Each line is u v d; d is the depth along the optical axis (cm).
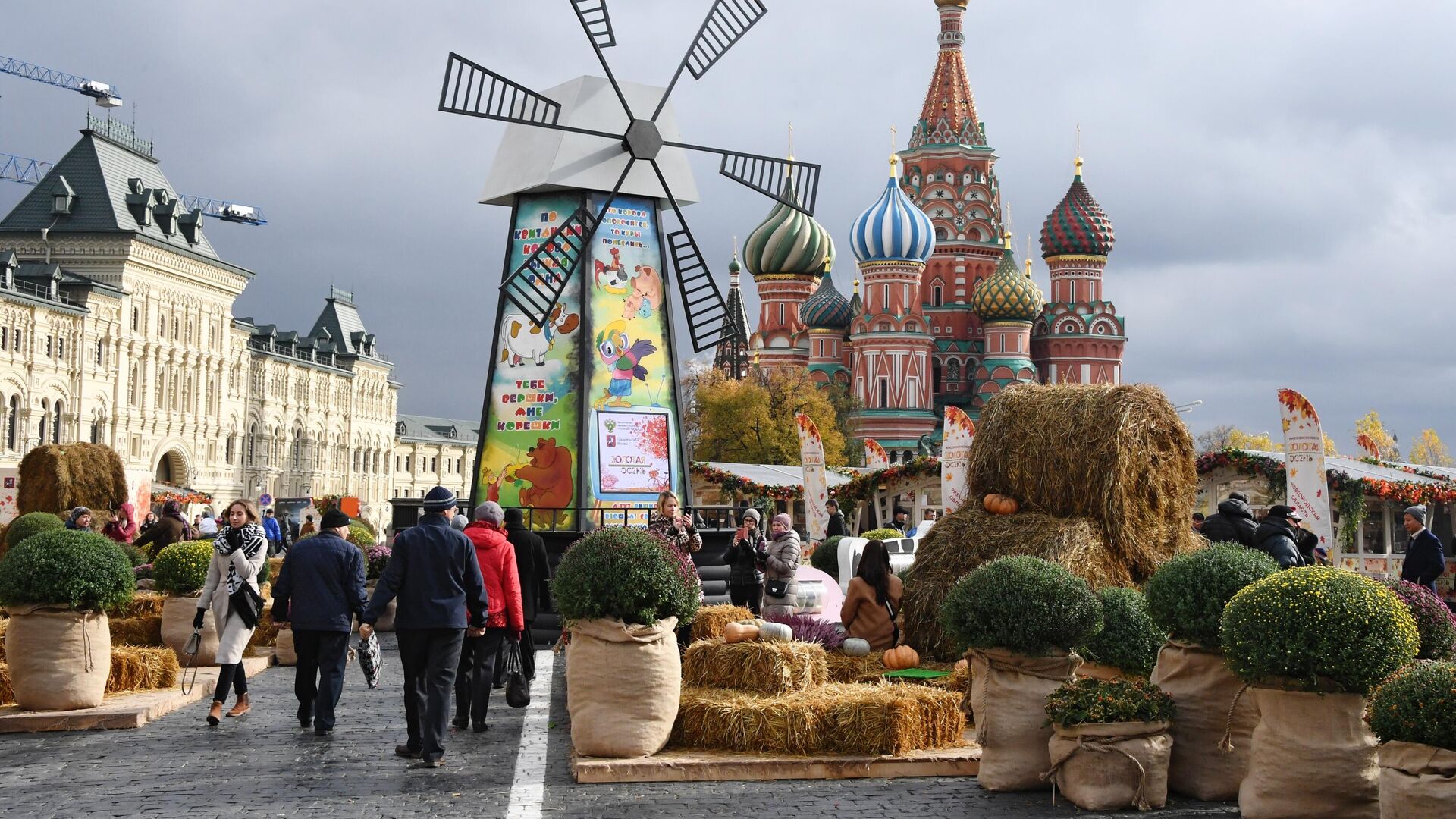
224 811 951
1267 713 925
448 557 1130
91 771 1080
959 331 11906
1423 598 1110
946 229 12000
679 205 2417
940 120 12138
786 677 1155
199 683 1539
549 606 2042
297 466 12194
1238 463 3241
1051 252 11925
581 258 2294
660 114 2394
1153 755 966
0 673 1330
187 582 1664
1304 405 2178
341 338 13788
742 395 8475
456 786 1038
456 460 16625
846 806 973
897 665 1401
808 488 3209
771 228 11962
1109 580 1487
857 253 11000
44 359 7950
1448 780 806
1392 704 841
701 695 1155
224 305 10369
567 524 2241
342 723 1323
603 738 1080
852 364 11594
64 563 1286
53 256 8900
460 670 1298
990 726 1028
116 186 9275
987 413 1633
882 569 1466
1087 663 1138
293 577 1273
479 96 2266
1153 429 1530
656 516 1605
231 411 10638
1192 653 1012
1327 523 2170
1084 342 11694
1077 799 972
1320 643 881
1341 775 895
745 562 2091
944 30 12319
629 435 2303
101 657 1321
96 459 3356
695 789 1029
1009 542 1512
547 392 2294
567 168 2286
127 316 8912
